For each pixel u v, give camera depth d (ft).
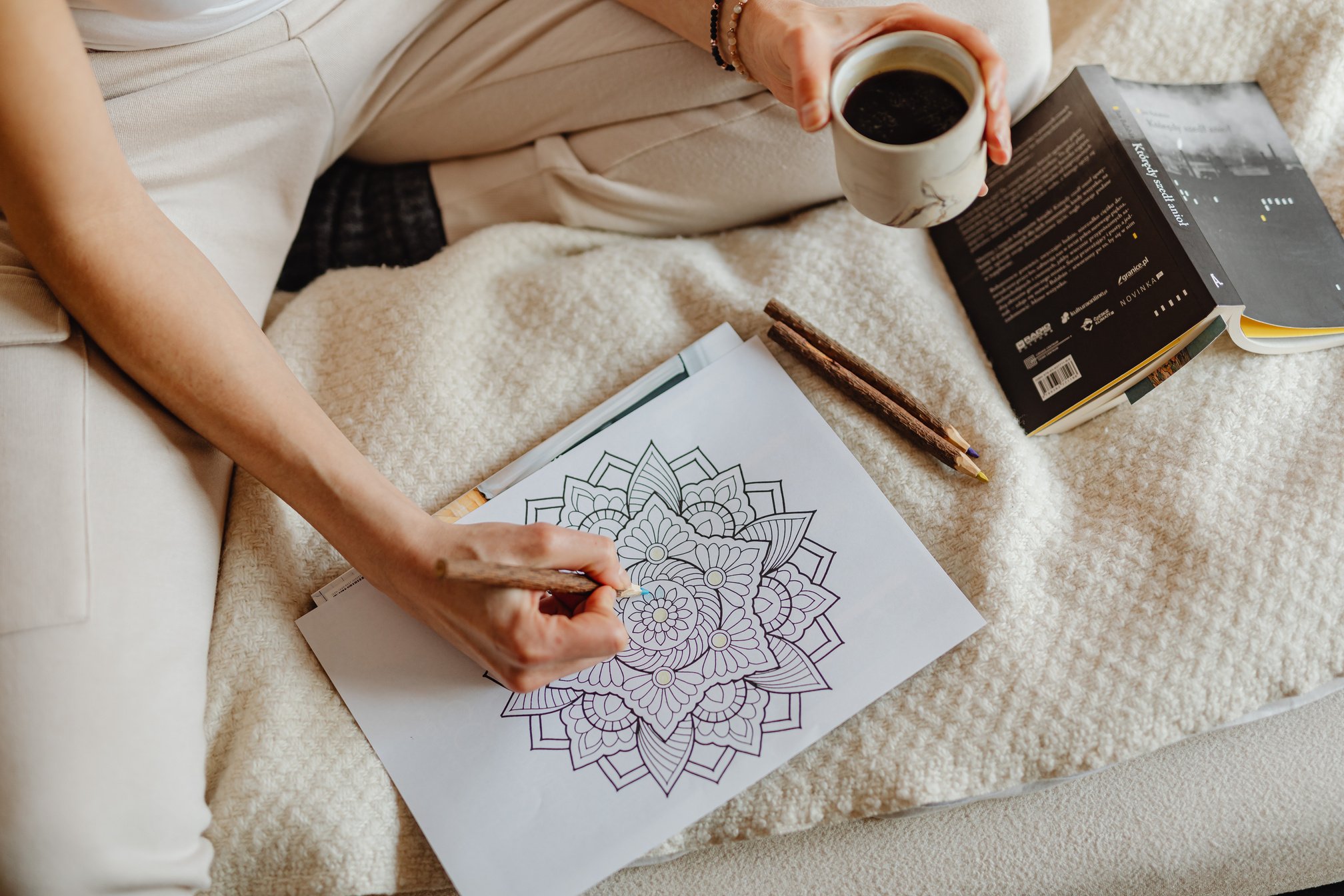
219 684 2.28
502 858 2.14
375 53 2.75
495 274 2.90
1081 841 2.19
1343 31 2.87
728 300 2.74
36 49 1.86
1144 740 2.18
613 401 2.61
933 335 2.63
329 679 2.32
